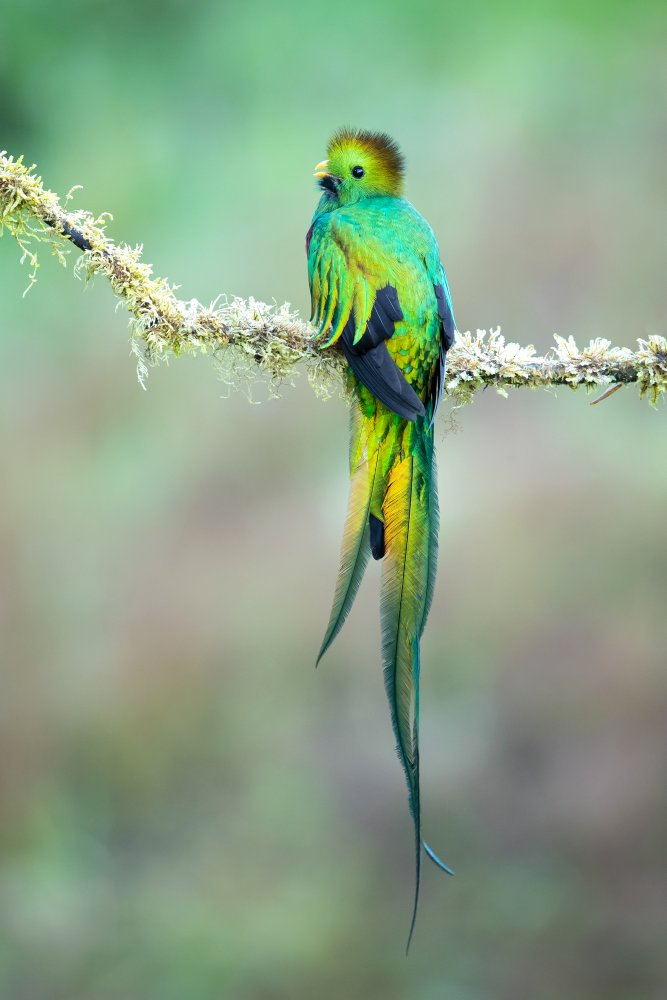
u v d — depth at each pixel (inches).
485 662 557.6
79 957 474.6
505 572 568.7
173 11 680.4
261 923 486.3
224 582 581.0
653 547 561.0
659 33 671.1
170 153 655.1
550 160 647.8
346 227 238.4
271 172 648.4
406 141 660.7
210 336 237.8
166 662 566.9
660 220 623.8
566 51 671.8
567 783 519.2
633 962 456.4
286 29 679.7
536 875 496.1
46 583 590.9
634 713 530.3
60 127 661.3
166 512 603.8
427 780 532.7
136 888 506.3
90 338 636.7
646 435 589.6
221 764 552.4
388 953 471.2
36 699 564.7
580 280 620.7
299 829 527.2
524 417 601.3
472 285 624.4
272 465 603.5
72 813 540.1
